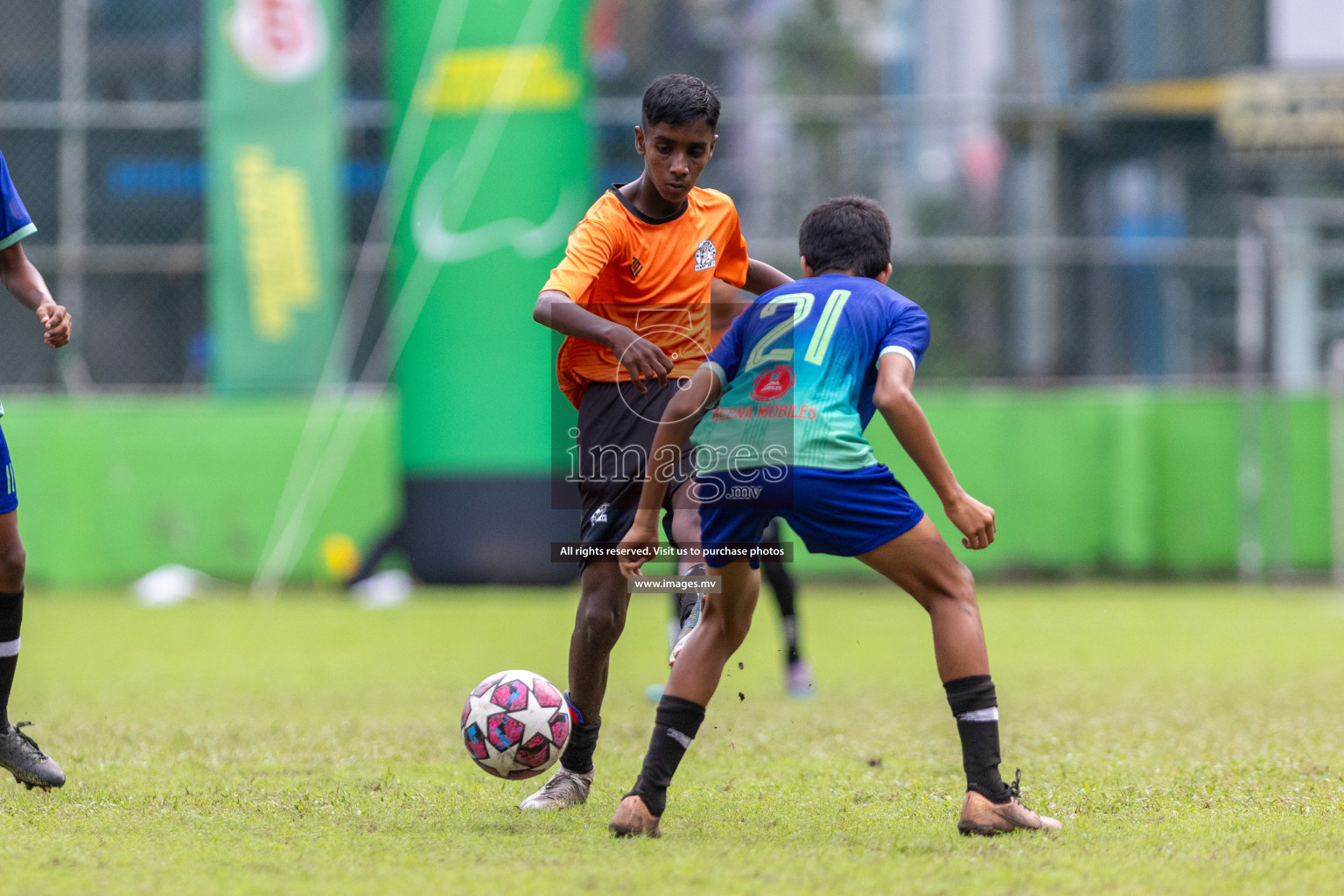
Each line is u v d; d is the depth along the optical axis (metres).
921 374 49.62
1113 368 48.75
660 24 55.66
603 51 54.78
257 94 43.50
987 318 50.06
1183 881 9.34
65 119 46.50
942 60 52.12
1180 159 49.91
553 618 35.34
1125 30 50.31
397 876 9.56
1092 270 48.81
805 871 9.68
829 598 43.34
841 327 11.38
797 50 55.94
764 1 55.78
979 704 11.14
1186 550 45.69
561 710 12.62
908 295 50.25
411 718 18.95
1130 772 14.12
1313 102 49.47
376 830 11.38
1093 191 49.81
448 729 17.72
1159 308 48.69
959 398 45.28
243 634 32.00
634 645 30.86
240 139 43.62
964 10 51.75
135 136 49.88
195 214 50.16
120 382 47.25
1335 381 45.72
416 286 41.78
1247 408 45.69
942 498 11.09
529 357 41.41
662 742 11.16
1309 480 45.66
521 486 41.81
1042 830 11.12
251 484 43.78
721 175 49.78
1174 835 11.01
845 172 49.88
